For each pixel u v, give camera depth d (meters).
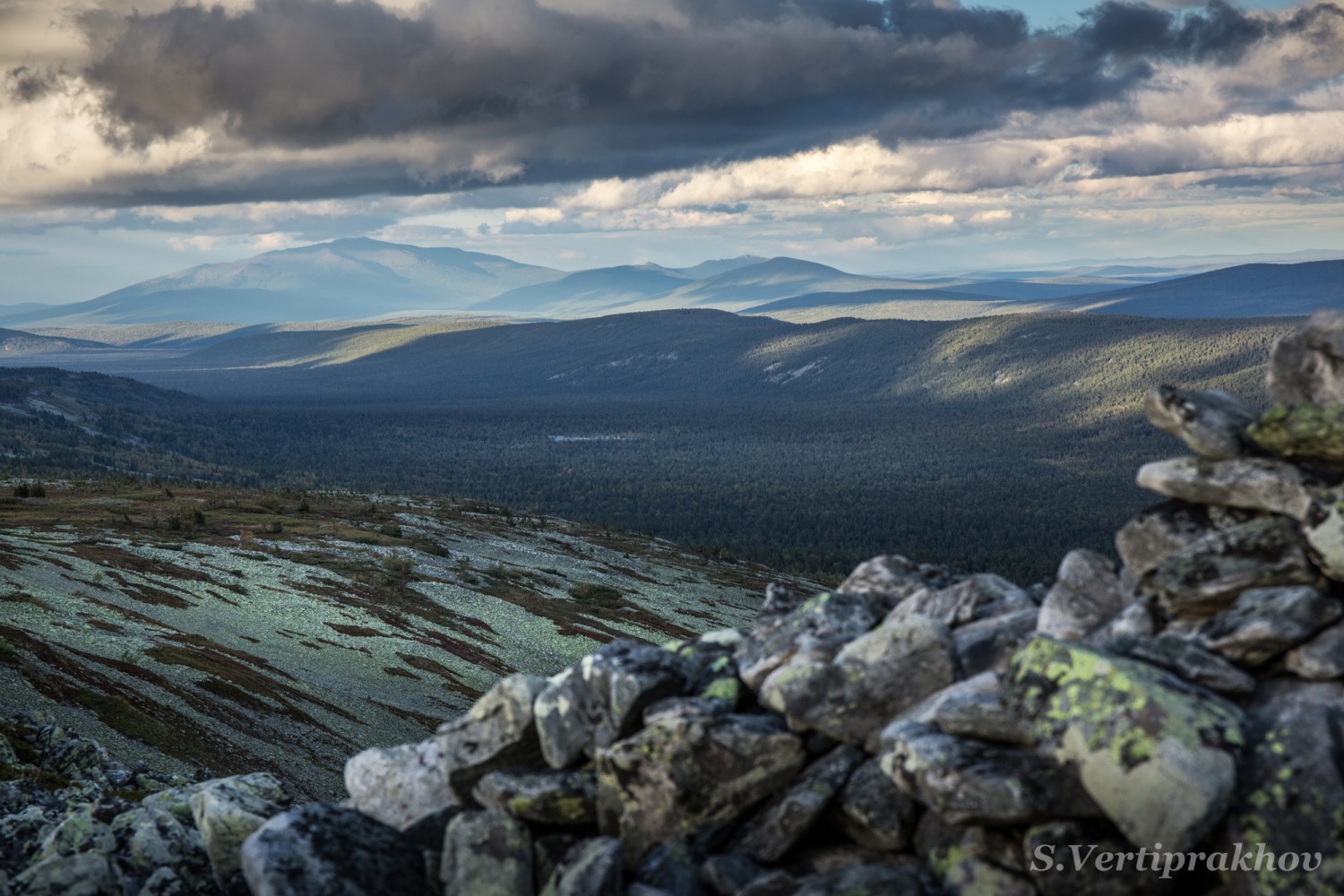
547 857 8.42
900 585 11.16
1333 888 5.95
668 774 8.25
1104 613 8.66
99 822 11.76
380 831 9.08
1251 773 6.48
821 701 8.45
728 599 197.50
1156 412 9.01
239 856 10.54
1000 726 7.26
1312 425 7.62
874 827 7.69
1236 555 7.77
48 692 64.38
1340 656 6.87
